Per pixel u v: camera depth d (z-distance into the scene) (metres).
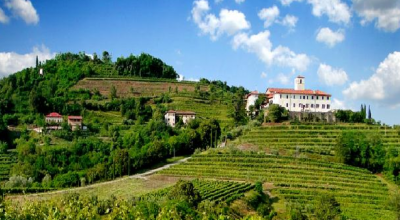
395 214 115.94
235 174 152.88
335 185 141.88
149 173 168.88
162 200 103.94
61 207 81.38
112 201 96.44
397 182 147.38
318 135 191.12
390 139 182.75
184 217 81.69
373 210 123.00
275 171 154.12
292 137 190.62
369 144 164.50
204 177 154.25
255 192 127.94
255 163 161.50
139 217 66.75
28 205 61.16
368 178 150.38
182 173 159.62
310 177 147.25
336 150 166.38
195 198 108.44
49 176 163.75
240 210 116.12
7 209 55.91
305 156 168.50
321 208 111.75
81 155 189.88
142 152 179.25
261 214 113.69
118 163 168.75
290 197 130.12
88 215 65.88
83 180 157.25
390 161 152.25
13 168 169.38
